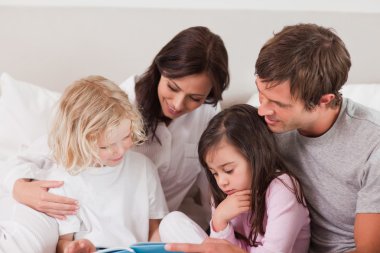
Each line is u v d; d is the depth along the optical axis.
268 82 1.05
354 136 1.11
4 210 1.27
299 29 1.08
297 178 1.20
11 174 1.31
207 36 1.25
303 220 1.19
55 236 1.22
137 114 1.23
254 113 1.21
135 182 1.32
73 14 1.73
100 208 1.27
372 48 1.68
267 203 1.19
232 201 1.19
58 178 1.28
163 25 1.72
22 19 1.74
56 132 1.21
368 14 1.68
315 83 1.03
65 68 1.76
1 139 1.56
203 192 1.54
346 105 1.14
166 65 1.24
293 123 1.10
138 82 1.42
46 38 1.74
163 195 1.38
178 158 1.48
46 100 1.62
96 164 1.27
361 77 1.70
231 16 1.71
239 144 1.17
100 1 1.77
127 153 1.34
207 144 1.19
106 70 1.75
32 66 1.76
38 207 1.22
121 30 1.73
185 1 1.75
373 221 1.07
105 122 1.16
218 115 1.22
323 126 1.13
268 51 1.06
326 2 1.72
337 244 1.20
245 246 1.25
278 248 1.15
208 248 1.03
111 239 1.25
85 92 1.20
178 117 1.43
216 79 1.25
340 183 1.16
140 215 1.32
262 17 1.70
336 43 1.07
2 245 1.13
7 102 1.59
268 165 1.18
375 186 1.08
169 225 1.25
